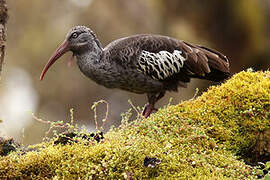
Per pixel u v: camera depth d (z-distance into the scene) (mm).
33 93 31469
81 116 30359
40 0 33062
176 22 24828
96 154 7176
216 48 23344
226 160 7516
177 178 6789
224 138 8273
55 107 30922
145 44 10695
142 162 6980
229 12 22547
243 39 22672
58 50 11227
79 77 30922
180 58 10656
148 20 28453
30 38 32562
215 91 9102
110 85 11219
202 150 7723
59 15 32938
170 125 8305
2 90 30328
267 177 6848
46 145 7988
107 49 11008
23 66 32125
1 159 7391
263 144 8266
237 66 23141
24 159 7312
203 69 10594
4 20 8258
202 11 23062
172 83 11117
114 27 30406
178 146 7633
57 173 7070
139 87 11070
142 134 8047
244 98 8617
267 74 9227
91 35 11109
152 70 10695
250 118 8391
